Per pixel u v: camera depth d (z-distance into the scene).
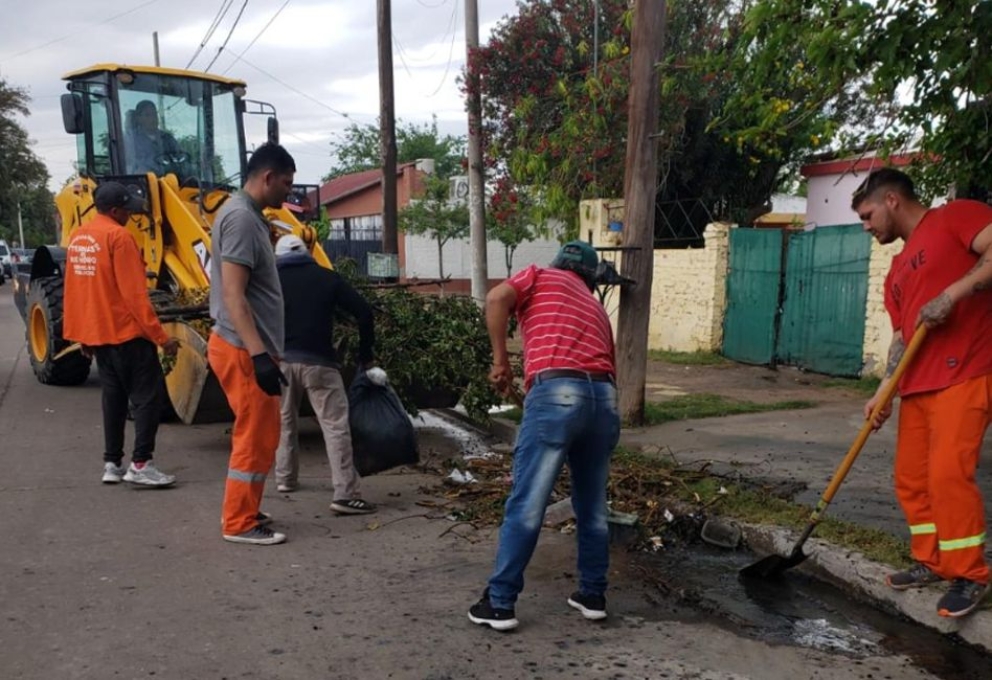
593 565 3.94
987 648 3.67
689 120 14.30
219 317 4.79
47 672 3.37
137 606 4.02
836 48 4.71
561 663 3.54
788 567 4.44
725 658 3.62
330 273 5.59
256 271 4.76
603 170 14.36
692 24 13.77
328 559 4.70
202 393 6.58
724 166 15.41
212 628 3.80
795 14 4.93
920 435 3.87
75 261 5.77
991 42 4.55
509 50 16.08
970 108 5.46
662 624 3.96
